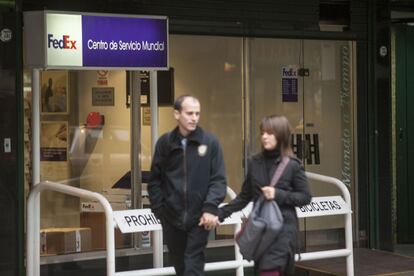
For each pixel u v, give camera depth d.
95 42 11.45
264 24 14.10
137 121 12.95
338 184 12.60
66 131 12.48
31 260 10.94
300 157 14.85
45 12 11.07
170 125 13.38
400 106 16.67
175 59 13.43
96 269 12.59
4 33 11.33
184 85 13.53
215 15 13.59
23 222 11.59
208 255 13.57
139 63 11.87
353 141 15.27
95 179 12.77
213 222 9.11
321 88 14.99
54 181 12.38
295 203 9.00
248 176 9.29
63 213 12.45
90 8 12.45
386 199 15.27
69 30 11.25
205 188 9.22
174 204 9.19
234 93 14.05
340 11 15.02
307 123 14.91
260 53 14.29
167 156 9.27
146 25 11.91
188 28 13.33
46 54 11.09
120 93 12.85
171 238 9.39
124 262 12.80
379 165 15.27
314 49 14.87
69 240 12.47
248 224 8.95
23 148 11.61
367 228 15.29
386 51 15.18
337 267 13.62
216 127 13.93
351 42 15.14
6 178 11.41
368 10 15.16
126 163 12.97
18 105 11.47
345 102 15.22
